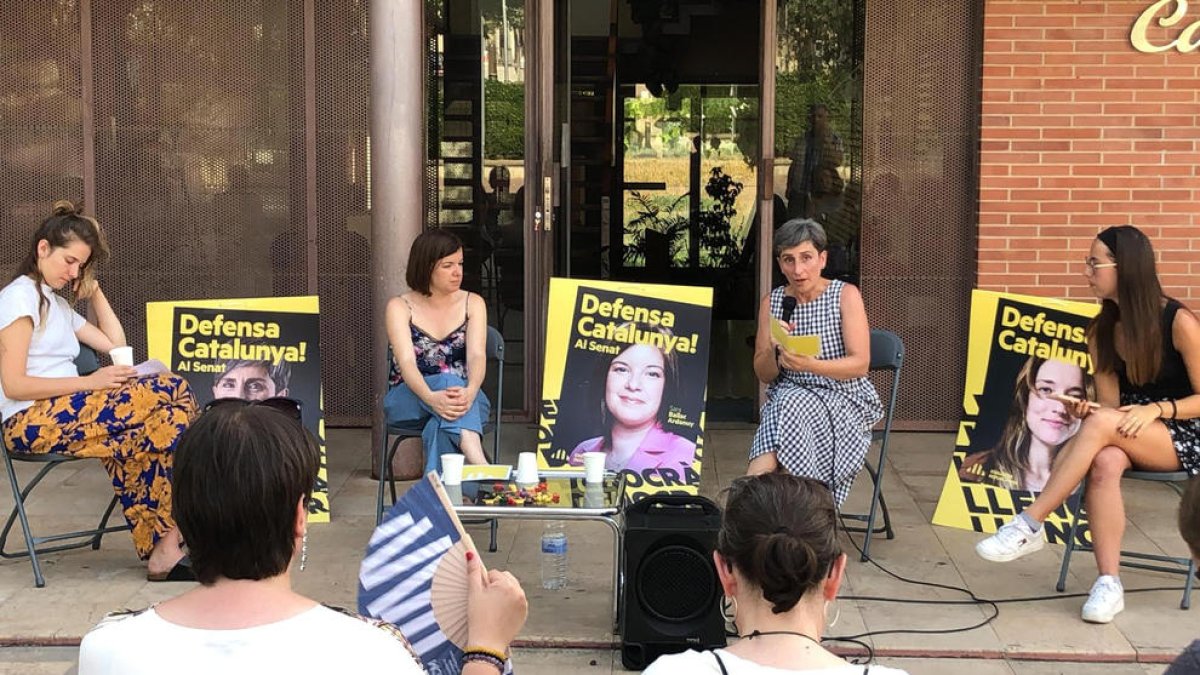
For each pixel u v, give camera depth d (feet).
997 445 17.34
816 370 15.76
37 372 15.48
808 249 16.02
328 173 22.39
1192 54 20.74
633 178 27.22
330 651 5.59
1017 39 20.95
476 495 13.70
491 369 23.03
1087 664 13.25
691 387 17.53
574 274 26.63
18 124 22.17
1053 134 21.07
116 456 15.05
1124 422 14.30
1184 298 21.12
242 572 5.69
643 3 26.50
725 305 27.71
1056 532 16.78
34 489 19.17
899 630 13.91
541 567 15.90
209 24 22.07
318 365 17.83
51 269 15.44
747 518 6.57
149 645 5.55
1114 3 20.72
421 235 16.75
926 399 22.63
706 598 12.78
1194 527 6.83
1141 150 20.98
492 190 22.61
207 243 22.48
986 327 17.56
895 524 17.67
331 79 22.18
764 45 21.94
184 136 22.30
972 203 21.86
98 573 15.56
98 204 22.35
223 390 17.61
